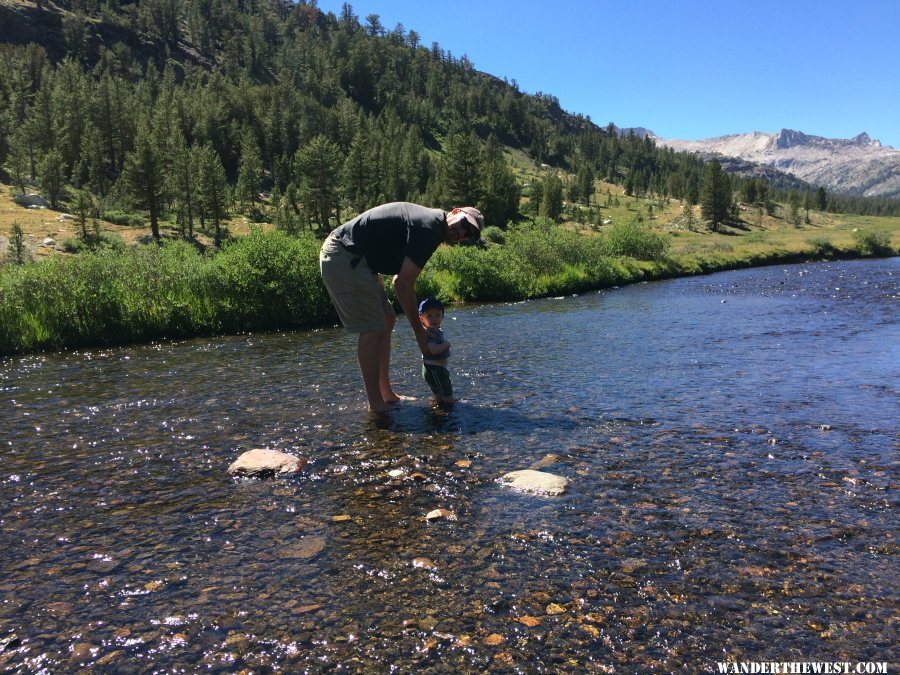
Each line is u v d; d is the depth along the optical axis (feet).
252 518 10.96
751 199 498.28
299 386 22.49
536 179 584.40
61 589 8.64
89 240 165.07
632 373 24.09
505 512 11.10
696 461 13.76
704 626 7.68
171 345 37.45
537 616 7.89
